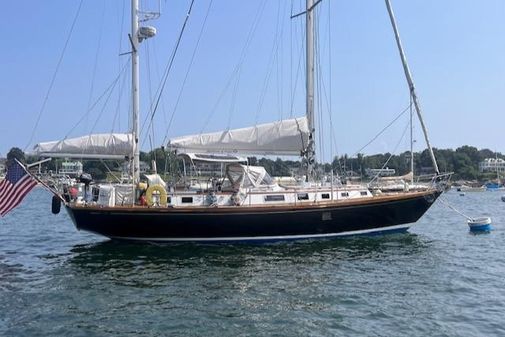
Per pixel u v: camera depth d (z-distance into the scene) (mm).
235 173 19266
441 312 10727
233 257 16422
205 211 17812
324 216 18984
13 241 21219
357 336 9297
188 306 11133
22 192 17281
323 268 14992
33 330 9508
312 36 21906
